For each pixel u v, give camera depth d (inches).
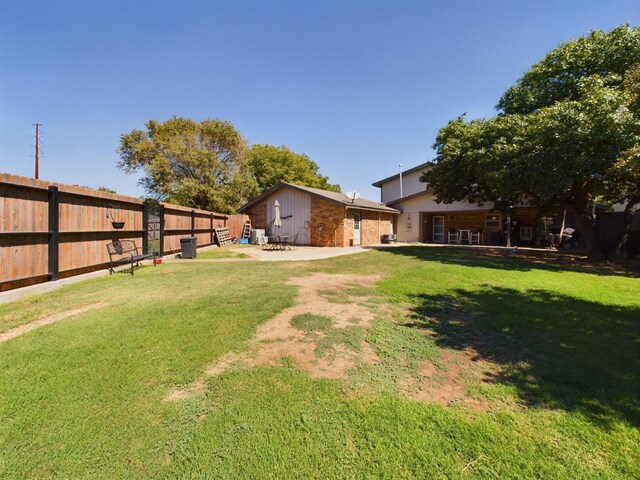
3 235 183.9
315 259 386.3
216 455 64.7
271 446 67.3
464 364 106.5
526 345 122.0
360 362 107.1
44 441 68.1
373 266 323.0
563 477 59.4
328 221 613.6
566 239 580.4
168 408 79.9
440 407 81.7
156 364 103.0
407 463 63.1
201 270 295.6
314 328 137.9
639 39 354.9
